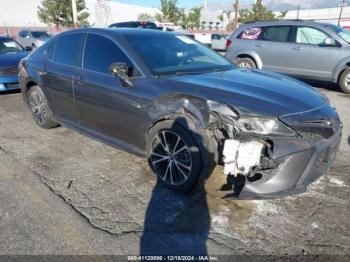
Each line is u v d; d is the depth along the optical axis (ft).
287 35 28.19
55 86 14.58
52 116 15.81
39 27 125.59
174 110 9.91
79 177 11.79
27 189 10.98
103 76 12.23
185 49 13.24
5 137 15.88
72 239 8.56
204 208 9.80
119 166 12.62
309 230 8.82
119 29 13.33
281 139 8.64
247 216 9.42
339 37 25.88
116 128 12.16
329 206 9.91
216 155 9.75
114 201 10.24
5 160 13.25
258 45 29.58
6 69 24.41
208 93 9.71
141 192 10.72
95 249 8.20
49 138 15.69
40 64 15.61
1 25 122.31
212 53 14.16
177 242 8.43
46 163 12.95
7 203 10.15
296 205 9.95
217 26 159.22
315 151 8.84
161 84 10.61
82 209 9.84
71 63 13.88
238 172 9.06
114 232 8.82
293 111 8.98
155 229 8.92
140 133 11.23
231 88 9.97
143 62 11.39
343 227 8.94
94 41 13.14
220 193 10.49
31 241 8.49
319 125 9.11
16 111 20.53
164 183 10.84
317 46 26.58
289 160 8.68
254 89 10.02
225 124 9.12
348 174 11.95
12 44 29.91
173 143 10.35
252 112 8.86
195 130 9.57
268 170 8.98
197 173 9.81
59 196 10.55
